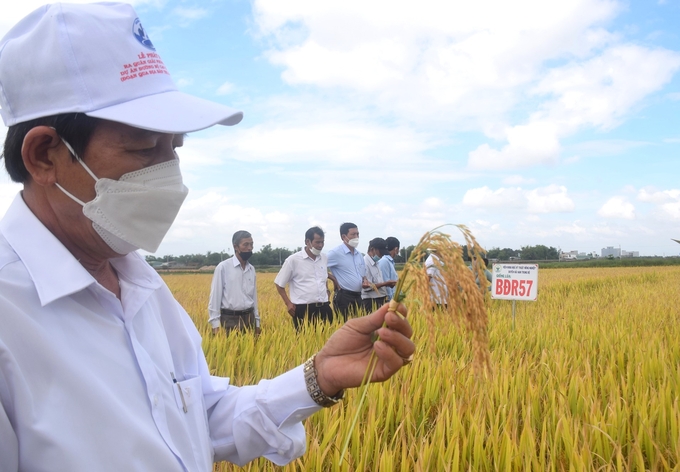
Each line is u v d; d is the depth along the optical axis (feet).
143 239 5.01
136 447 4.20
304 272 30.83
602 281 91.50
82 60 4.49
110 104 4.56
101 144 4.64
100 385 4.20
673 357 21.22
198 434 5.50
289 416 6.11
